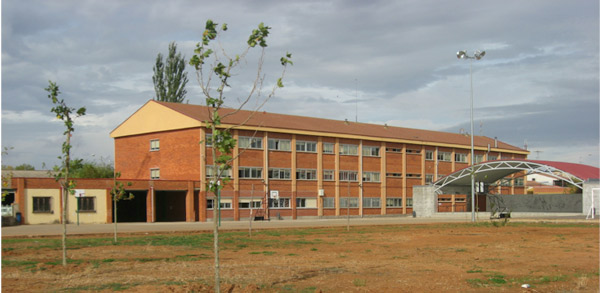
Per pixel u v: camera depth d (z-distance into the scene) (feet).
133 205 211.00
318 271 52.44
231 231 120.88
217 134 38.14
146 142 211.00
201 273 50.72
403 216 256.52
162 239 94.07
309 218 221.87
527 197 247.50
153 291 41.01
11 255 66.64
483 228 127.85
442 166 278.05
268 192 207.92
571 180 207.21
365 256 66.44
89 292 40.98
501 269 54.54
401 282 46.26
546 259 63.05
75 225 155.33
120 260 60.85
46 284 44.42
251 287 42.37
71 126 57.00
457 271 52.95
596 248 76.28
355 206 240.32
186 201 188.14
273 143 211.82
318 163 226.99
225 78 38.78
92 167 249.75
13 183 159.74
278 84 40.04
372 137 246.68
